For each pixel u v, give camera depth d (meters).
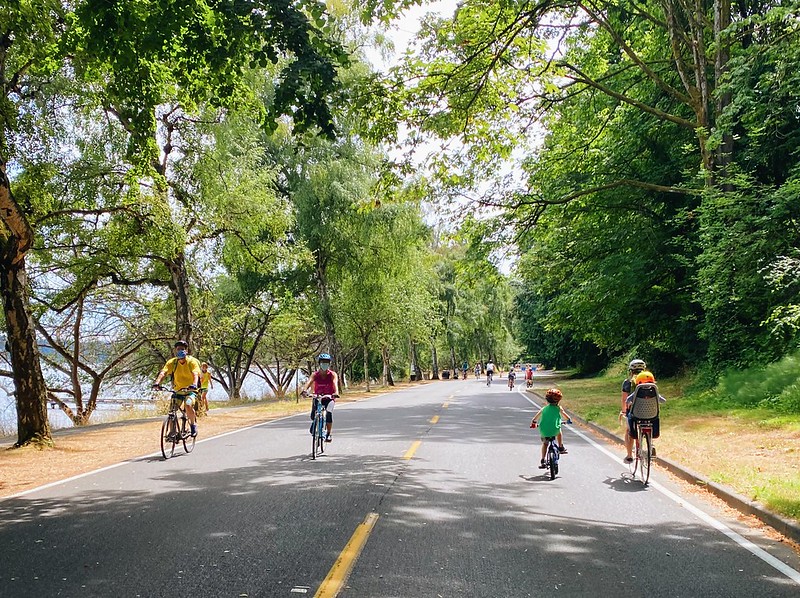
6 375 28.91
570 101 24.41
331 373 12.59
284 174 33.62
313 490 8.82
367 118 14.59
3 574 5.36
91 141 18.52
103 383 36.94
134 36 9.59
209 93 14.80
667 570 5.64
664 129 24.81
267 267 24.16
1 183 13.57
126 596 4.87
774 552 6.22
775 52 16.42
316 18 9.15
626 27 24.12
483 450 12.90
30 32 12.51
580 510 7.85
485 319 60.69
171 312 31.88
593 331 30.20
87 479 9.84
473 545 6.29
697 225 24.08
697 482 9.41
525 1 12.27
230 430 17.62
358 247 34.47
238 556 5.86
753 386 18.06
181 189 20.47
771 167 20.52
